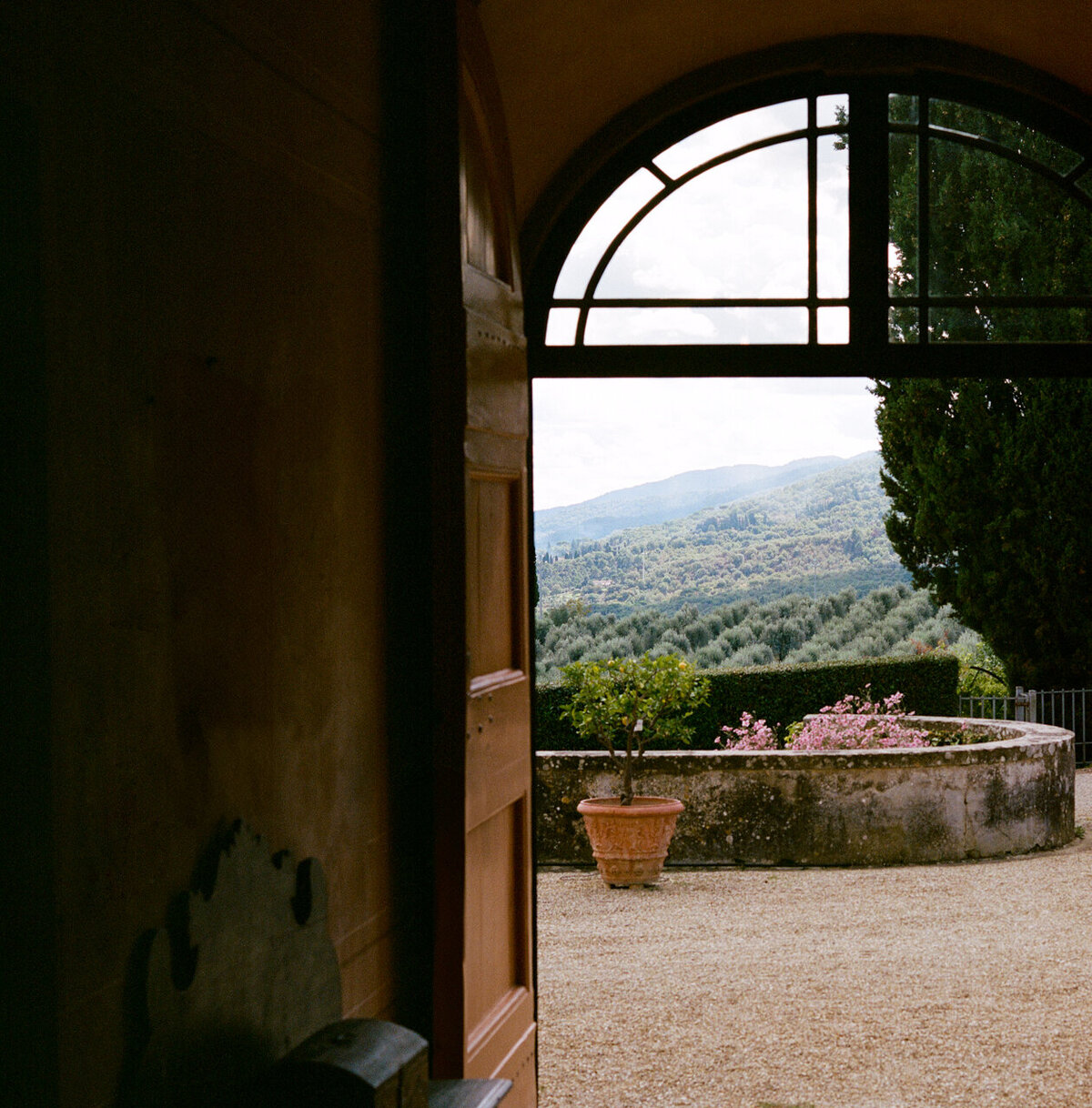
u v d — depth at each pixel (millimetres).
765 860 8883
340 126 2541
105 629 1635
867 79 4586
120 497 1679
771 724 13227
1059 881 7945
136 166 1739
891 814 8836
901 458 14781
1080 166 4645
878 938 6594
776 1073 4516
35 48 1510
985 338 4672
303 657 2301
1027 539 13969
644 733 8469
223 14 2018
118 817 1655
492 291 3188
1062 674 14211
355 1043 1981
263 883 2055
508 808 3355
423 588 2979
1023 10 4195
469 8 2967
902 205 4660
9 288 1464
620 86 4379
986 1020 5102
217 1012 1882
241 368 2062
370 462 2688
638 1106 4203
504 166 3355
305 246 2350
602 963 6211
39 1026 1467
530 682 3568
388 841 2738
